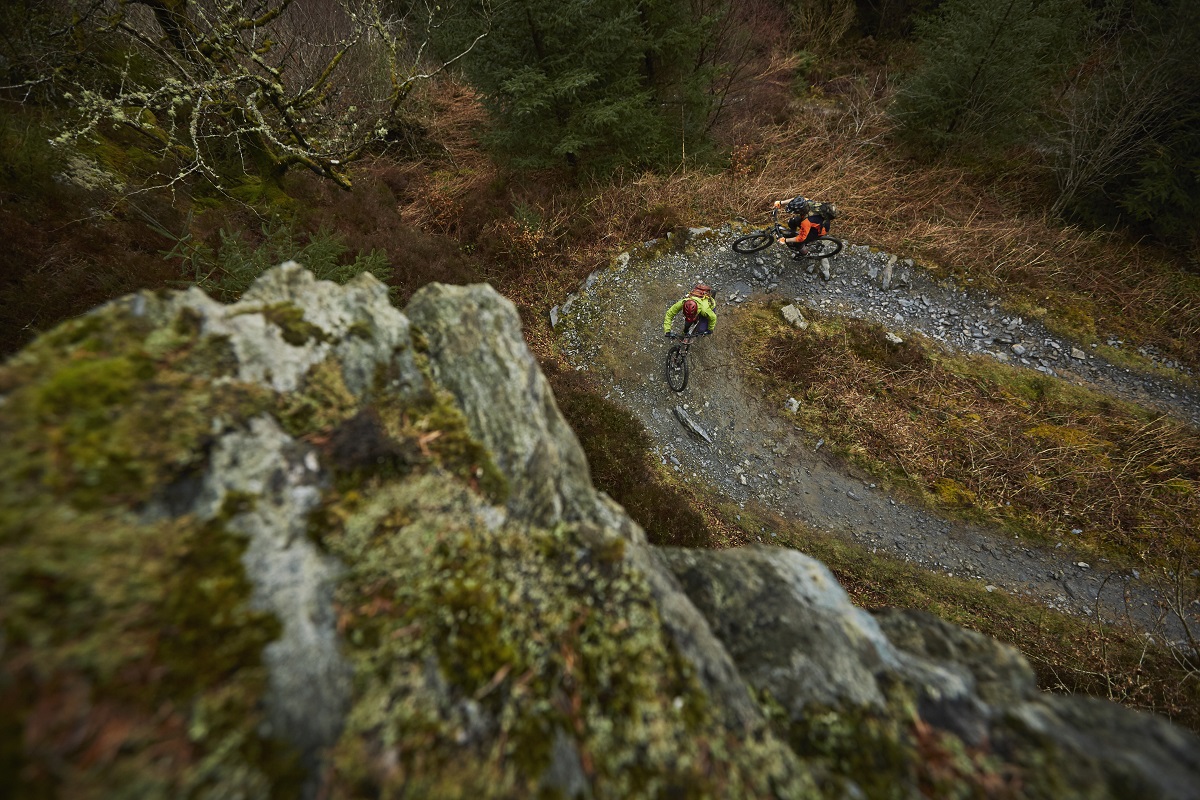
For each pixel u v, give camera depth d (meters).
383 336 2.73
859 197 12.43
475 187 12.13
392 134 12.66
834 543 7.78
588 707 2.05
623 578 2.48
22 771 1.34
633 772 1.94
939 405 9.11
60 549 1.60
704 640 2.43
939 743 2.18
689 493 8.23
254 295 2.69
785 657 2.55
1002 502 8.02
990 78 11.86
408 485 2.36
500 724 1.89
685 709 2.13
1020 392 9.30
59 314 4.91
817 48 18.03
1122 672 6.54
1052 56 13.05
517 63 9.91
